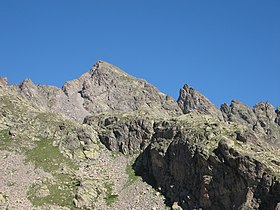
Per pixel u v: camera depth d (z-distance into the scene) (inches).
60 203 5354.3
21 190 5536.4
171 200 5349.4
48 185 5723.4
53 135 7086.6
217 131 5575.8
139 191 5664.4
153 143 6186.0
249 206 4525.1
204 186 5017.2
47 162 6333.7
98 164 6481.3
